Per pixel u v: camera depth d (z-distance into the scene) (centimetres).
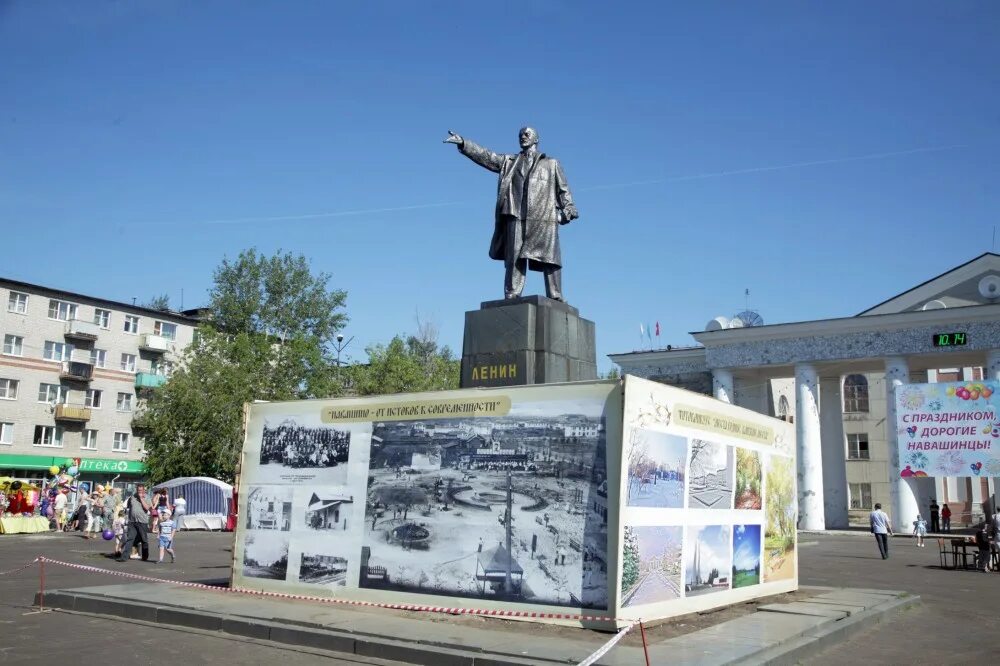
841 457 4034
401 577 1009
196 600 1061
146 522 1969
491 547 950
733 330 3884
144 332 5809
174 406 4766
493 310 1271
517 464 952
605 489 888
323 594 1074
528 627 891
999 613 1209
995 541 1900
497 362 1252
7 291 5147
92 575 1530
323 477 1112
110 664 762
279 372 5016
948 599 1369
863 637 980
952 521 4266
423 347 6362
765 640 847
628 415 888
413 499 1022
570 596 888
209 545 2594
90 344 5528
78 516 3062
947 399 2191
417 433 1036
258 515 1166
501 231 1361
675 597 961
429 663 770
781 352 3812
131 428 5688
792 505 1334
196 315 6506
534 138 1386
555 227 1348
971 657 872
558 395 938
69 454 5366
